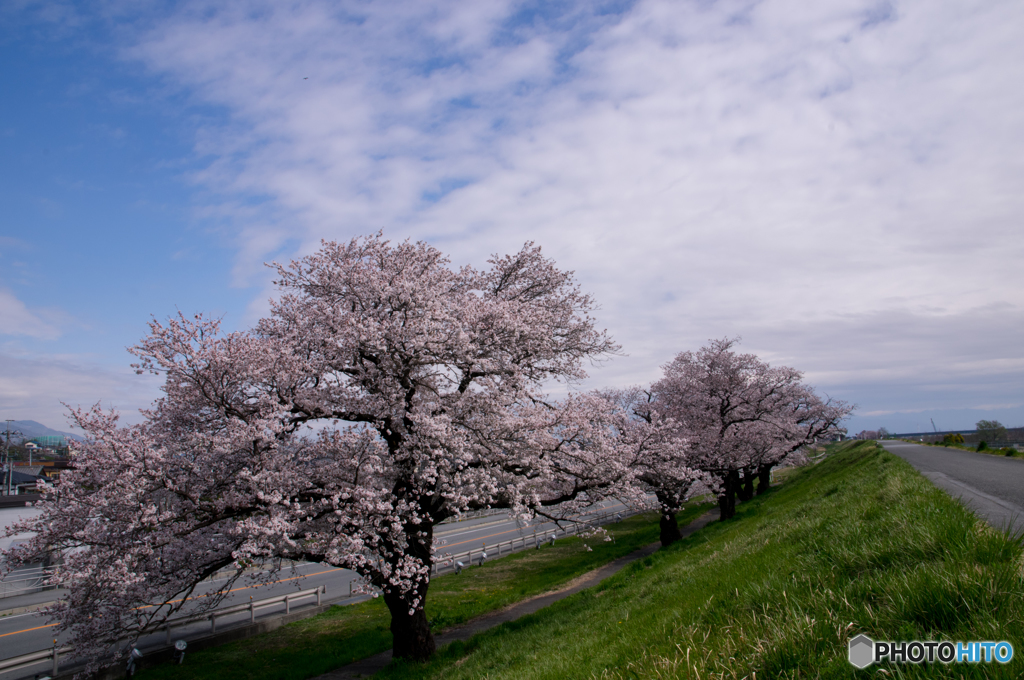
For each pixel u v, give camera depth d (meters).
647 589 12.76
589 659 8.06
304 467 13.34
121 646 15.02
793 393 43.06
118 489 10.11
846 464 32.94
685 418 31.67
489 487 14.27
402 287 14.30
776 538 11.02
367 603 21.33
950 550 5.41
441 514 15.57
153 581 11.48
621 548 30.30
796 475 51.47
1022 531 6.01
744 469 38.28
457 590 23.12
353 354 13.75
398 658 14.03
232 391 12.45
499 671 10.44
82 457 10.52
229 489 12.18
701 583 10.00
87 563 9.98
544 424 16.25
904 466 17.00
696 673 5.29
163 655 14.97
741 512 30.41
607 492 17.80
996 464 21.98
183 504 11.75
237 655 15.43
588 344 18.19
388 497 14.34
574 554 29.86
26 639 17.67
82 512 10.35
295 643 16.48
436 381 15.67
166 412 12.87
